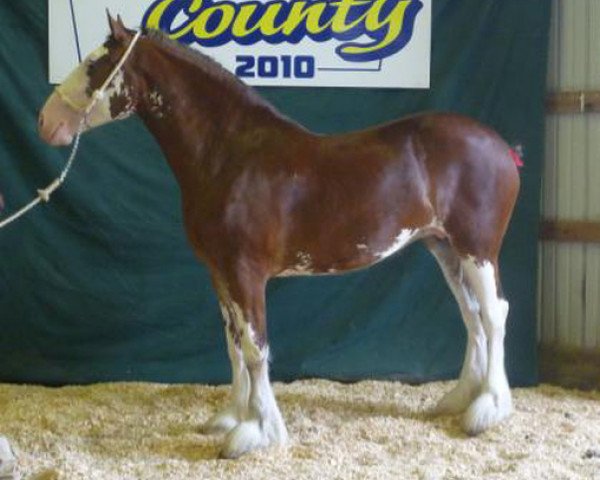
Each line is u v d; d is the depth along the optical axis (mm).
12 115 4711
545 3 4730
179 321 4875
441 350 4898
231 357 3975
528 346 4852
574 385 4879
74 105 3752
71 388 4785
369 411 4312
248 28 4727
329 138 3855
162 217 4812
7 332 4855
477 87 4773
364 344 4895
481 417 3924
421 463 3596
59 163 4746
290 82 4758
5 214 4766
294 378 4883
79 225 4797
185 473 3502
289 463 3584
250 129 3771
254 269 3682
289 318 4879
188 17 4723
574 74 4801
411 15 4727
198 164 3764
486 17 4742
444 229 3930
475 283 3934
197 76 3775
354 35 4738
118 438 3990
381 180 3775
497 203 3904
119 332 4871
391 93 4793
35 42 4707
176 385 4816
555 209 4898
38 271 4816
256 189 3672
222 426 3969
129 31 3766
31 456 3738
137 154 4785
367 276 4883
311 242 3754
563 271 4922
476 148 3883
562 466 3541
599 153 4785
